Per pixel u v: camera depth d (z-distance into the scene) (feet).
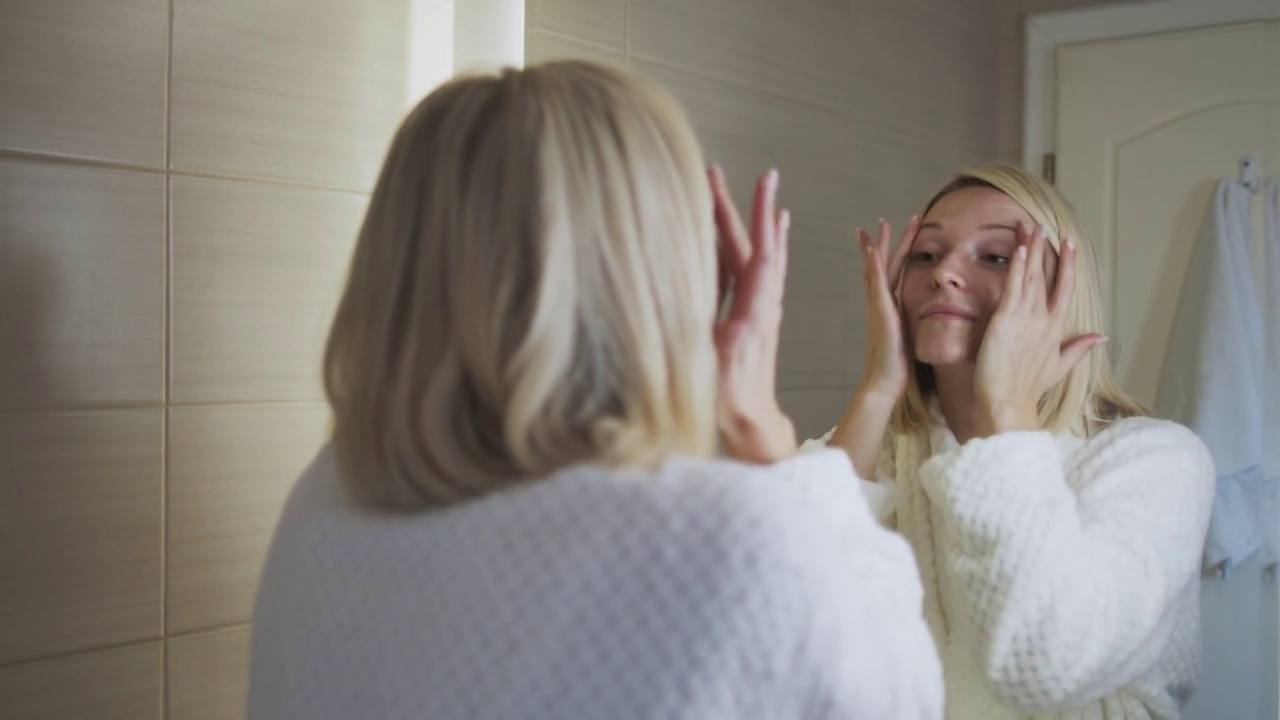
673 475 1.47
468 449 1.59
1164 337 2.51
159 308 3.47
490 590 1.44
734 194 3.46
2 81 3.13
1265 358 2.36
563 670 1.37
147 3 3.43
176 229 3.51
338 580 1.62
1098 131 2.60
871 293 2.89
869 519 1.90
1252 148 2.39
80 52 3.28
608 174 1.54
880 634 1.59
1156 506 2.45
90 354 3.32
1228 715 2.38
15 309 3.17
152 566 3.47
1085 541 2.40
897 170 2.98
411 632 1.49
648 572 1.38
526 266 1.55
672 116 1.65
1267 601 2.34
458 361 1.59
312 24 3.85
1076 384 2.64
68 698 3.30
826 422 3.12
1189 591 2.44
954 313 2.72
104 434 3.36
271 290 3.74
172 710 3.52
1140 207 2.54
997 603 2.42
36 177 3.20
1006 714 2.57
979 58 2.81
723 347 1.99
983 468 2.46
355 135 3.97
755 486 1.45
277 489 3.76
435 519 1.56
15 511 3.18
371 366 1.66
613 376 1.54
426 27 4.19
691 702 1.33
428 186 1.66
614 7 3.87
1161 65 2.51
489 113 1.65
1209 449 2.43
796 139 3.27
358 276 1.74
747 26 3.47
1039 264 2.55
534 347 1.49
